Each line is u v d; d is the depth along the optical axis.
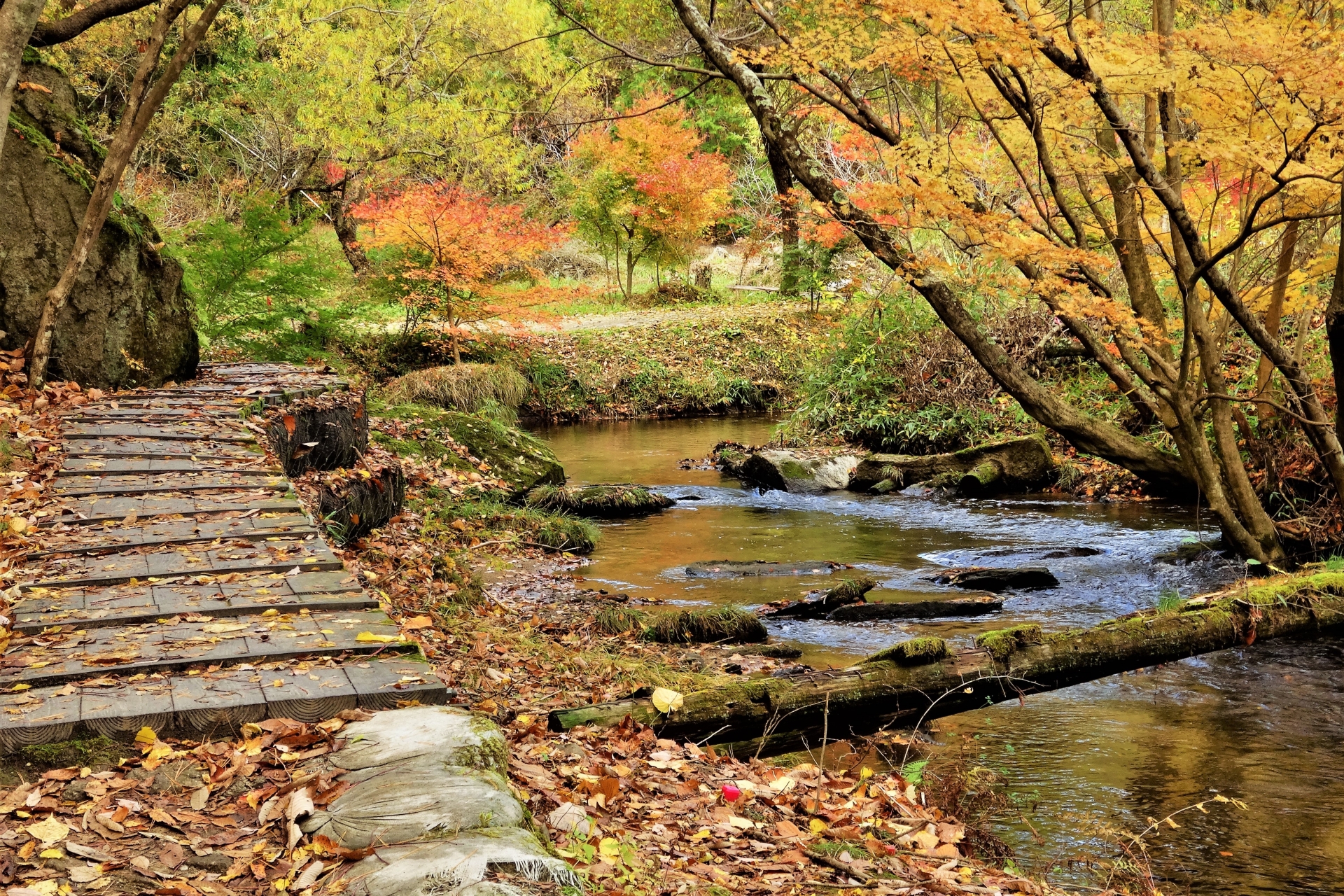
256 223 15.43
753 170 30.17
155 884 2.41
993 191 9.73
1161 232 9.19
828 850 3.45
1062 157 8.66
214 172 24.25
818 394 16.59
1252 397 8.27
